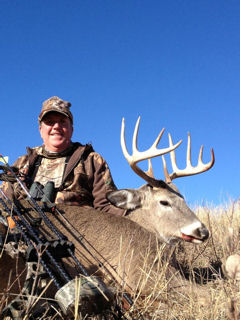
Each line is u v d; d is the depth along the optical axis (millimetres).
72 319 832
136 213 1829
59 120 1701
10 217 1027
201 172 1996
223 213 2582
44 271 860
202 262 1816
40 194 1354
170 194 1830
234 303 766
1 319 849
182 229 1765
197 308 1113
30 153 1728
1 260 1083
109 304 761
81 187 1657
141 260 1437
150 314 1120
